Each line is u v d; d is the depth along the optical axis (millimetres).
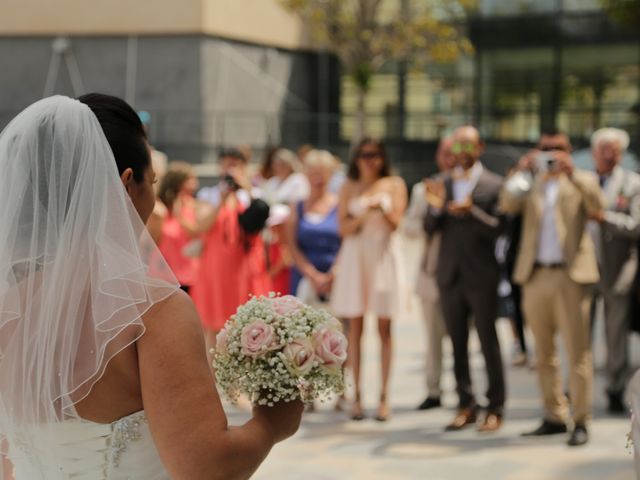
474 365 10969
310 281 9008
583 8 30516
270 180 12055
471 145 8086
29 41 27953
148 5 27141
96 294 2365
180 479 2320
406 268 18422
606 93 30516
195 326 2416
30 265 2479
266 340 2623
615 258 8625
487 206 8031
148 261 2521
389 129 32469
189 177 9109
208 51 27266
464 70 31812
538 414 8719
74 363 2393
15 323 2498
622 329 8648
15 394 2484
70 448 2422
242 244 8703
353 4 28422
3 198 2486
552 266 7578
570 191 7578
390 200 8680
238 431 2463
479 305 8070
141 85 27438
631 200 8477
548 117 31078
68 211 2453
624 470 6969
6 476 2736
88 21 27531
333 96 32625
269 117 29656
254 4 29141
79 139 2486
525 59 31234
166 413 2320
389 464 7230
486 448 7652
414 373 10539
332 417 8773
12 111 28094
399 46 28188
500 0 31344
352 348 8742
